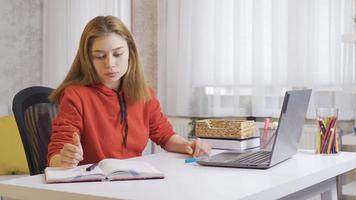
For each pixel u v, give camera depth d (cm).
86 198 128
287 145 178
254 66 366
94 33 196
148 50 429
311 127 338
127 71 208
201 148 203
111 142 202
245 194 128
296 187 151
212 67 392
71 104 195
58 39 446
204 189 134
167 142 219
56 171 153
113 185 140
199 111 394
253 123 224
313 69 345
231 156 188
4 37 423
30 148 198
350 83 330
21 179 149
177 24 407
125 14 430
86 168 155
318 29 344
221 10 383
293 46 351
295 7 349
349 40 304
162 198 123
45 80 449
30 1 442
